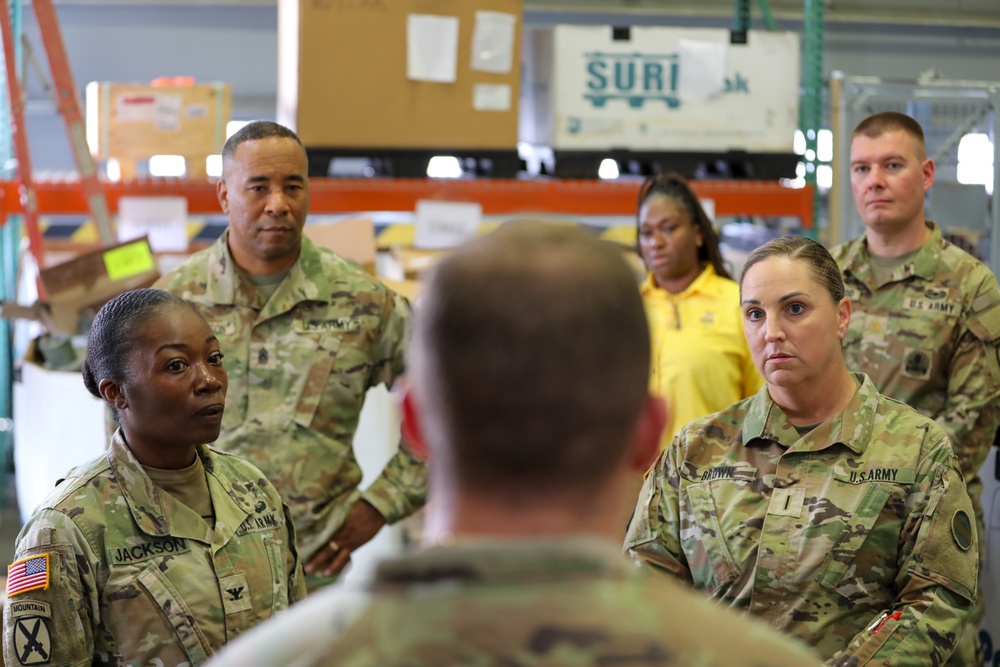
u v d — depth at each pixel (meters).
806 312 2.36
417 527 5.02
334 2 5.11
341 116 5.18
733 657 0.94
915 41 10.66
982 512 3.71
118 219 5.58
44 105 9.54
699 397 3.97
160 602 2.14
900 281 3.84
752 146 5.68
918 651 2.19
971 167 6.14
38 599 2.03
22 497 5.29
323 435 3.37
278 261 3.39
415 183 5.33
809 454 2.36
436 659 0.91
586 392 0.97
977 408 3.66
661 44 5.57
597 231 7.11
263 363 3.35
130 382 2.17
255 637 0.99
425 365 1.00
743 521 2.37
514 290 0.97
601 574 0.96
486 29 5.27
